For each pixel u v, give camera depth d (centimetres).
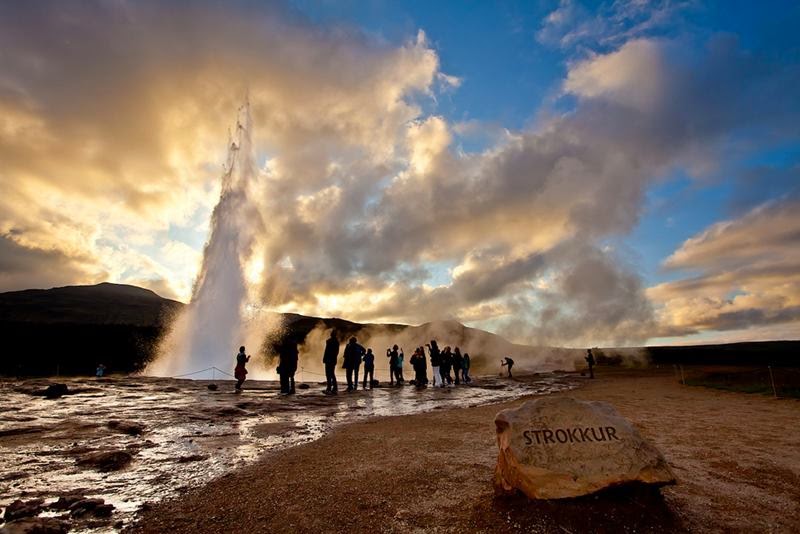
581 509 348
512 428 396
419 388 1812
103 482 475
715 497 423
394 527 355
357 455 596
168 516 380
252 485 463
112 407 1020
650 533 334
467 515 375
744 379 1808
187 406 1054
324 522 367
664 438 708
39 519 345
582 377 2712
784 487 457
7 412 909
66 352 4641
